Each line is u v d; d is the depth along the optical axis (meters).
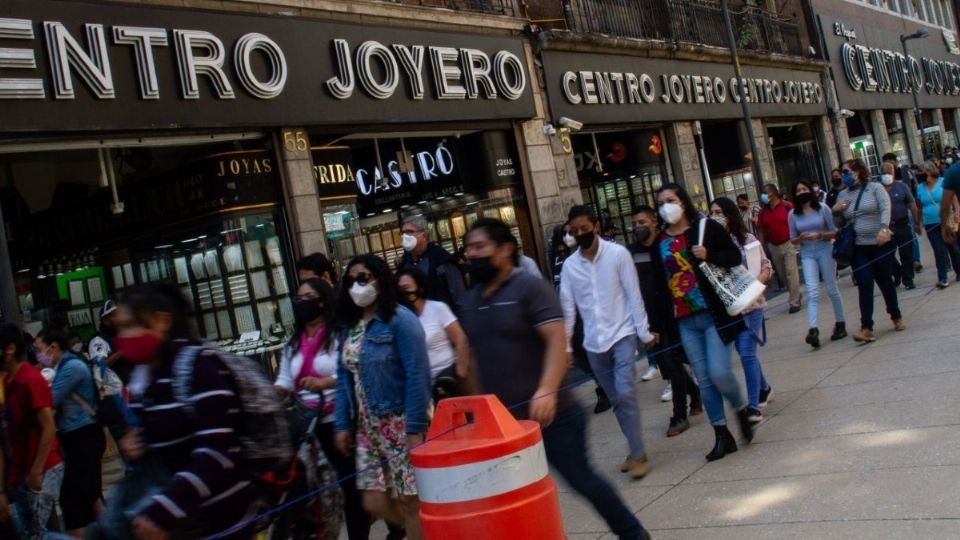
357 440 4.64
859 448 5.47
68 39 8.30
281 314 10.47
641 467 5.86
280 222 10.59
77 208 11.70
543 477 3.27
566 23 15.98
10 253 11.97
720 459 5.96
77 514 6.32
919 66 36.31
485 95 13.54
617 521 4.08
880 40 33.00
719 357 5.90
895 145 33.50
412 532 4.48
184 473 3.05
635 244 7.99
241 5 10.12
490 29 14.13
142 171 10.95
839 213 9.41
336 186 11.30
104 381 6.55
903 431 5.62
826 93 27.81
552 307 4.16
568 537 5.02
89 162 10.62
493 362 4.19
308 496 4.13
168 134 9.30
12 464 5.78
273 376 10.29
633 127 18.14
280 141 10.52
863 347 8.91
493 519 3.11
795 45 26.25
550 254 10.61
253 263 10.33
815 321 9.40
